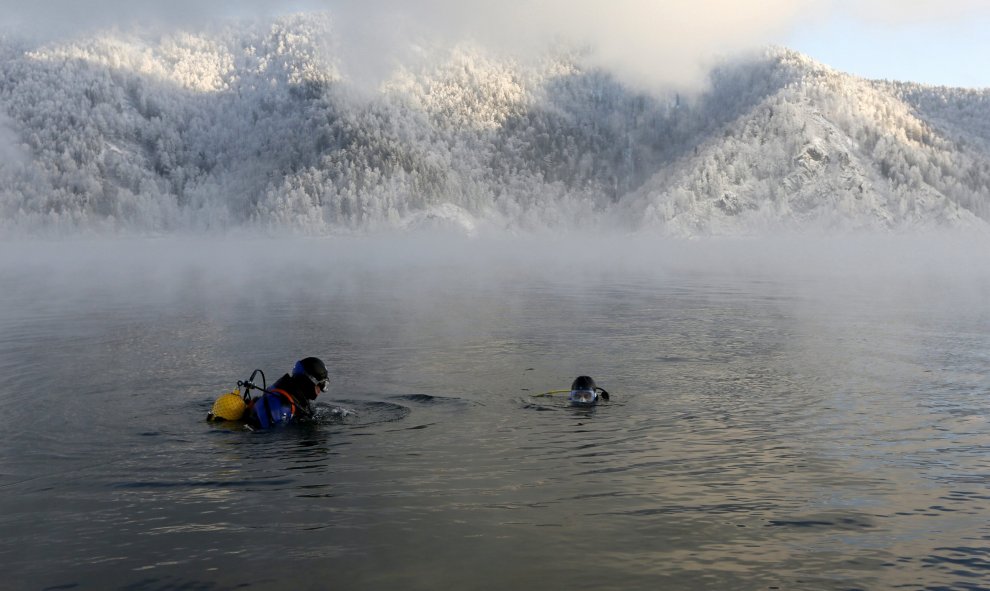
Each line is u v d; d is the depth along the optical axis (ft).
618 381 43.86
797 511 20.48
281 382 32.78
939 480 23.56
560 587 15.52
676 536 18.54
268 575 16.17
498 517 20.01
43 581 15.98
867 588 15.51
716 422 32.63
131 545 18.02
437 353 55.21
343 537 18.49
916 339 64.18
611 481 23.52
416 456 26.84
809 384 42.80
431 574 16.20
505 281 161.68
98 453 27.37
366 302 104.37
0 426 31.89
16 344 59.98
